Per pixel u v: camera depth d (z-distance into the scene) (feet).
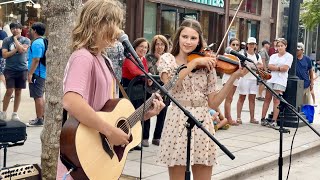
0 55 31.63
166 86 11.63
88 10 9.21
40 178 12.52
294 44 31.81
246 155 22.94
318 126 32.60
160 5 57.21
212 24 67.10
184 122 12.37
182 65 12.13
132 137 10.48
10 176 11.85
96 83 9.40
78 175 9.16
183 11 61.26
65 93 8.96
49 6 14.74
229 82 12.77
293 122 31.17
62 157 9.18
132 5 53.31
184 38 12.64
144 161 20.44
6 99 27.32
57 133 14.89
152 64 23.30
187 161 11.39
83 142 9.06
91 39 9.25
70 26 14.76
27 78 27.86
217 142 10.93
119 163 9.93
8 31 41.57
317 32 109.40
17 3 46.16
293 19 31.89
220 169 20.15
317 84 74.49
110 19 9.23
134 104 20.93
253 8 76.13
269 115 32.12
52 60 14.83
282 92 30.78
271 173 21.58
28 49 27.68
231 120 31.14
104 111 9.75
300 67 34.35
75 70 9.03
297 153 24.39
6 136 13.57
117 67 20.75
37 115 27.20
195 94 12.48
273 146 25.21
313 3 58.34
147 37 56.13
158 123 23.62
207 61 12.16
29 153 20.70
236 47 31.60
